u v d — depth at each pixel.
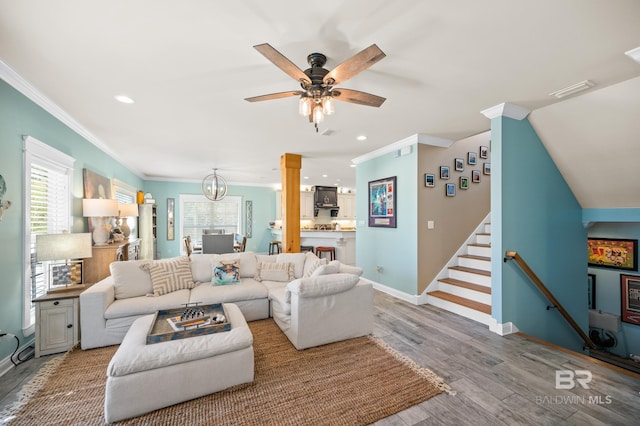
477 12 1.55
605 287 4.97
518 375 2.22
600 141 2.94
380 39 1.80
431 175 4.17
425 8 1.52
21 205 2.41
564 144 3.20
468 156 4.59
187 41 1.82
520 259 2.95
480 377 2.19
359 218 5.44
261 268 3.86
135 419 1.71
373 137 4.06
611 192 3.37
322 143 4.35
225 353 1.99
